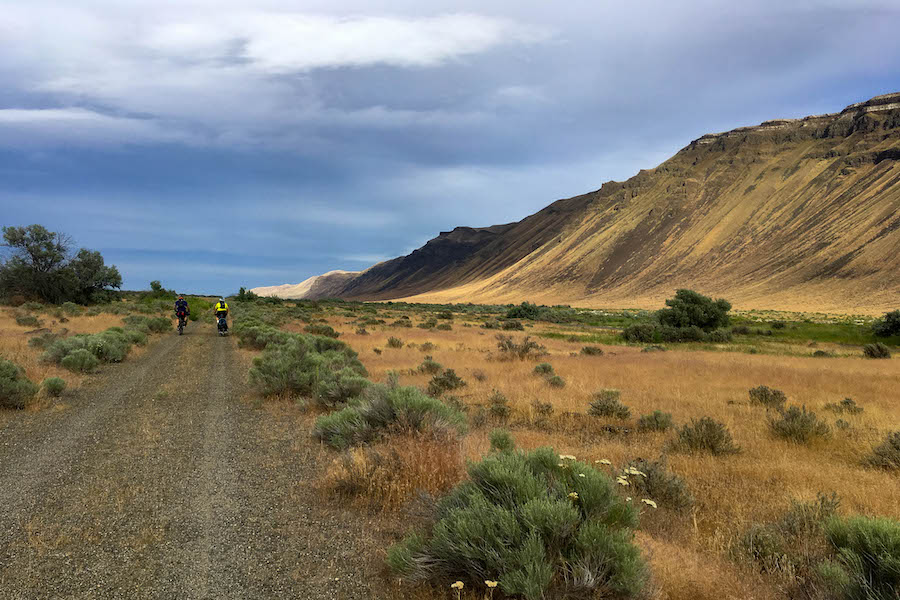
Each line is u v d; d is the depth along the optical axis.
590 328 55.75
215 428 7.97
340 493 5.18
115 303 50.97
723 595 3.44
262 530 4.35
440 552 3.54
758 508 5.12
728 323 44.53
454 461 5.58
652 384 14.55
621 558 3.31
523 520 3.56
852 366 22.34
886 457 6.99
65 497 5.03
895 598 2.99
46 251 45.84
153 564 3.73
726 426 9.09
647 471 5.60
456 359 19.66
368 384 9.88
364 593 3.39
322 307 72.31
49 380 10.16
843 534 3.79
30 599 3.23
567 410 10.56
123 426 7.99
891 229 163.62
